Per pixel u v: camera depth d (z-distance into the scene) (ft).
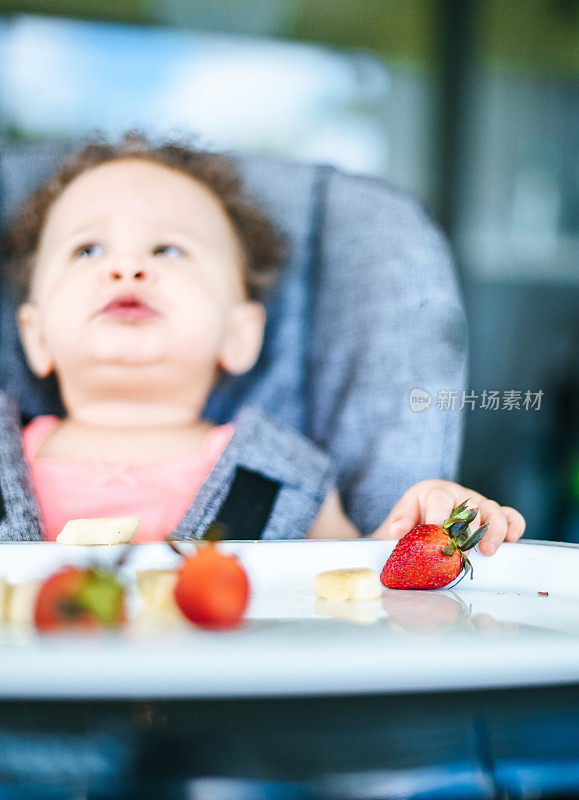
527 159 7.14
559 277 7.30
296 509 4.48
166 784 1.07
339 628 1.47
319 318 5.19
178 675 1.07
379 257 5.02
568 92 7.14
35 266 4.97
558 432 7.08
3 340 4.97
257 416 4.77
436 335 4.95
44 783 1.06
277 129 6.54
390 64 6.69
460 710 1.13
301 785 1.07
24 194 5.00
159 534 4.22
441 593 1.90
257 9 6.28
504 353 7.20
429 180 6.92
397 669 1.12
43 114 6.05
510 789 1.13
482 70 6.91
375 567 2.07
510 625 1.52
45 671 1.05
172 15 6.16
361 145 6.73
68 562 1.69
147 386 5.02
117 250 4.95
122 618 1.37
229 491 4.39
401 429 4.88
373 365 4.98
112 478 4.56
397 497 4.85
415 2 6.61
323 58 6.55
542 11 6.90
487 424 6.93
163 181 5.10
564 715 1.15
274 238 5.19
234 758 1.07
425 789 1.10
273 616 1.60
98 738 1.07
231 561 1.50
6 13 5.88
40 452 4.71
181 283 5.01
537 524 7.02
